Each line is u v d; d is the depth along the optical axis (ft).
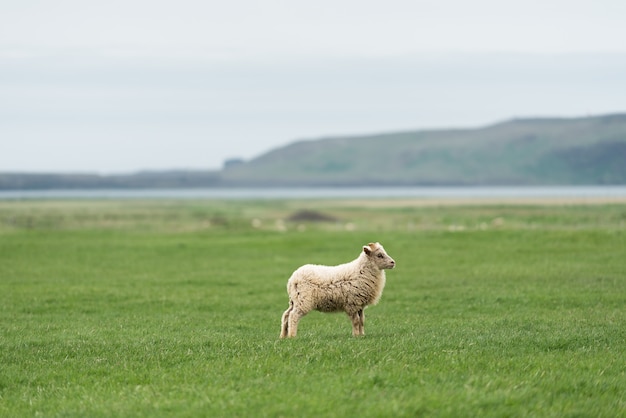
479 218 328.29
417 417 37.09
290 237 188.24
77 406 42.06
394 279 113.19
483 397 39.37
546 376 43.96
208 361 51.52
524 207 475.72
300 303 62.64
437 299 93.30
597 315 75.31
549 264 125.90
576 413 37.42
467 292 97.86
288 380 44.06
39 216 436.35
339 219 380.37
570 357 49.65
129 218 408.46
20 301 95.20
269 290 106.73
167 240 187.21
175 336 66.54
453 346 54.80
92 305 92.48
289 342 58.18
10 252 157.89
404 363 47.98
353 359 49.55
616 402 39.14
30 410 41.96
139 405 40.78
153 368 50.44
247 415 37.91
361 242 171.83
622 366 46.75
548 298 89.40
